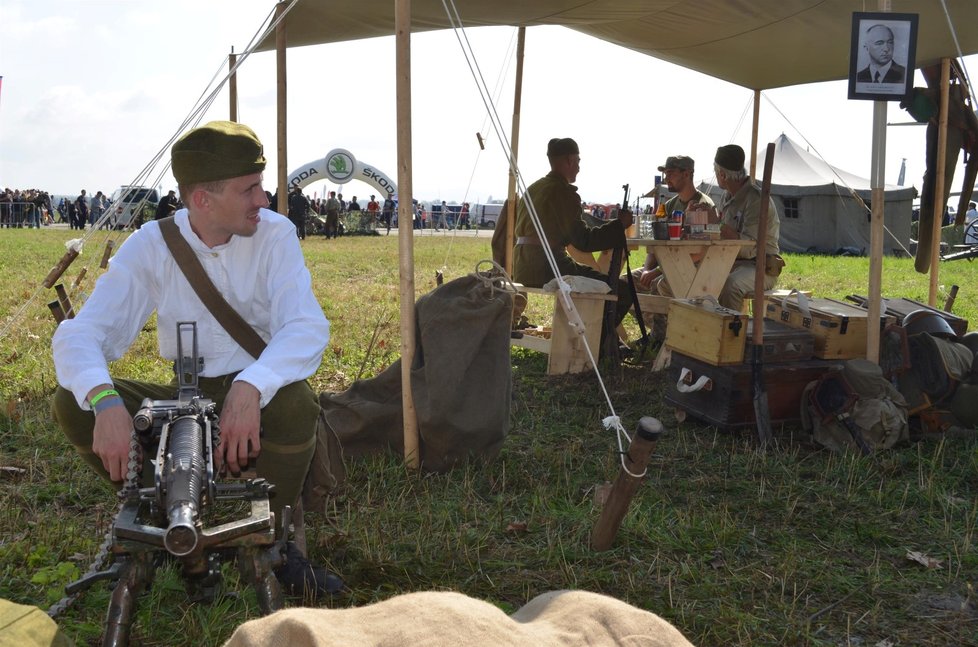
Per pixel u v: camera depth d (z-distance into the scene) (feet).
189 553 6.15
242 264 9.00
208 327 9.12
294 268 9.04
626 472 10.55
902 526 12.06
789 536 11.61
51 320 27.22
